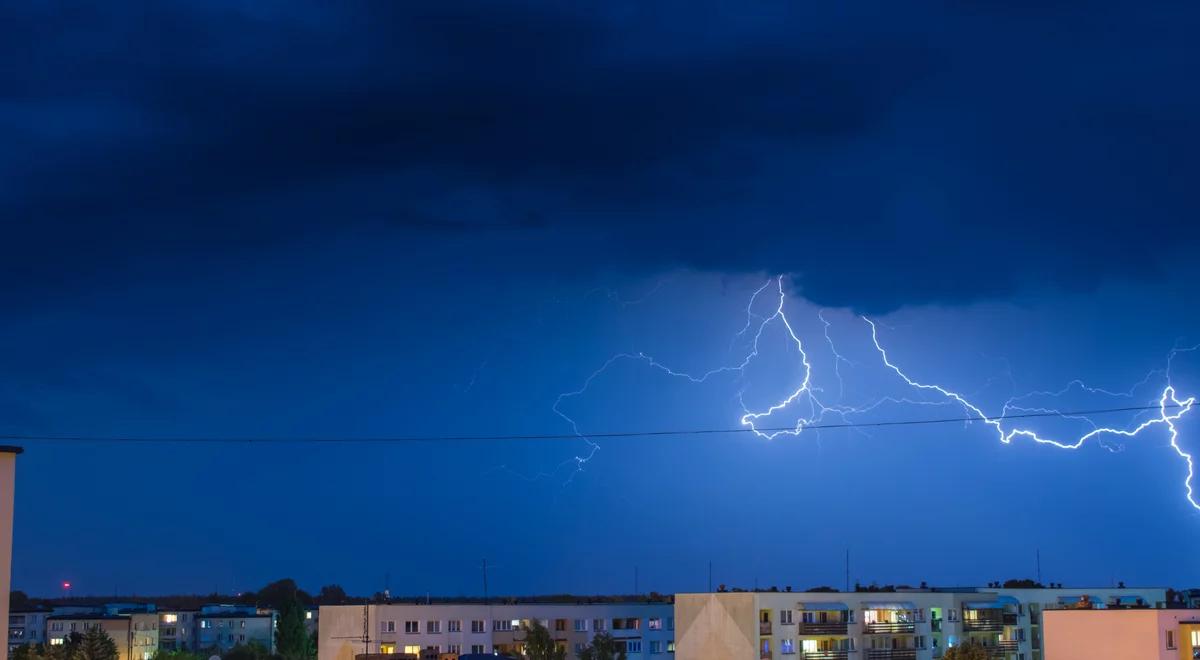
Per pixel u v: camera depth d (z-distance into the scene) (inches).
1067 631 3169.3
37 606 7066.9
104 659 5497.1
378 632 4768.7
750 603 4136.3
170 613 6806.1
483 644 4889.3
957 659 3806.6
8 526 1902.1
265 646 6815.9
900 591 4926.2
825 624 4247.0
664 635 5187.0
